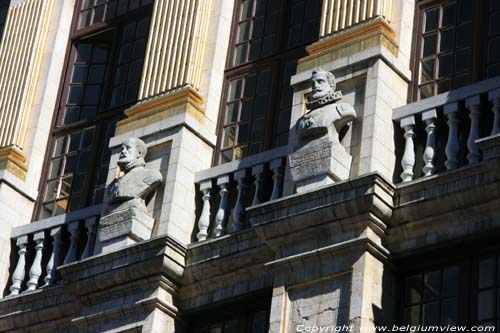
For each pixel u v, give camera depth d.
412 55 53.16
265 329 51.03
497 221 46.72
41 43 64.81
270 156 53.31
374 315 47.28
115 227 54.88
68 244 58.69
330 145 50.06
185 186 55.12
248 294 51.81
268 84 57.25
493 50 51.41
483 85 48.84
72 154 62.25
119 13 64.62
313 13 57.59
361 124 50.66
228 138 56.97
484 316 46.06
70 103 63.75
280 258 49.88
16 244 59.97
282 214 49.66
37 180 62.25
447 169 48.53
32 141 62.59
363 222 48.16
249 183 54.03
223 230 53.72
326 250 48.56
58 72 64.62
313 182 49.97
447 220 47.78
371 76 51.34
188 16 59.12
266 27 58.69
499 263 46.59
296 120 52.50
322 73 51.75
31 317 57.16
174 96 57.09
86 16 65.62
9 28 65.88
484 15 52.22
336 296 47.91
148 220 54.75
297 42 57.38
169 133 56.34
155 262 52.84
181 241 54.19
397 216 48.56
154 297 52.84
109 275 53.88
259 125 56.47
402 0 53.50
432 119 49.78
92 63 64.56
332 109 50.81
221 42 58.91
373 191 47.78
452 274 47.44
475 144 46.91
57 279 57.78
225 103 57.91
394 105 51.47
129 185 55.25
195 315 53.16
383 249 48.31
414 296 48.00
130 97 62.03
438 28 53.22
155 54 59.00
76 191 61.12
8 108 63.28
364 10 53.00
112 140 57.81
